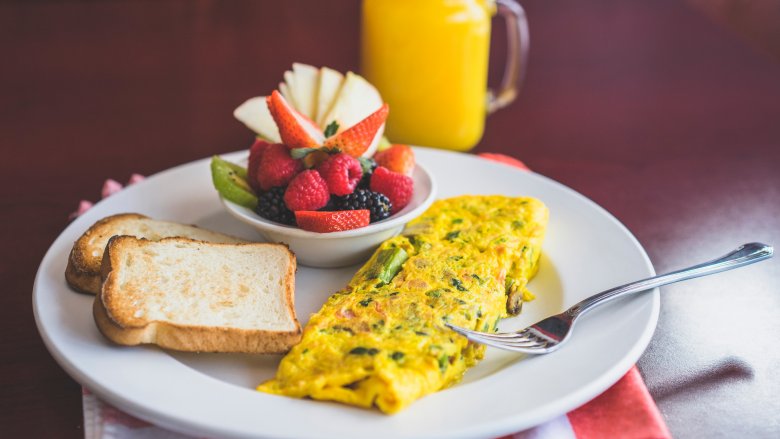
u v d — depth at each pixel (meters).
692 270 0.46
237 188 0.51
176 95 0.72
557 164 0.64
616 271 0.49
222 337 0.42
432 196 0.52
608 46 0.82
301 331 0.42
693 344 0.45
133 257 0.46
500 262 0.47
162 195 0.56
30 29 0.84
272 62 0.78
